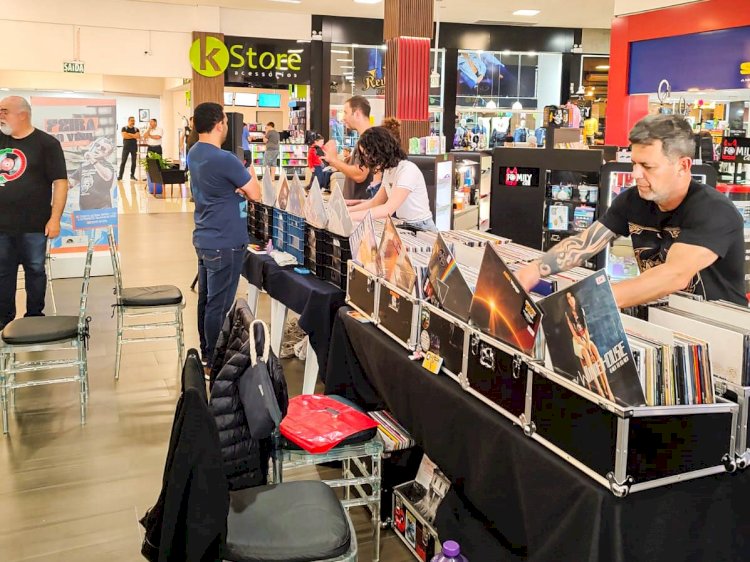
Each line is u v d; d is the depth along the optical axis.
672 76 9.16
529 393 1.79
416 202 3.96
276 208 4.43
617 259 5.94
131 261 8.33
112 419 3.86
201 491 1.71
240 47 14.21
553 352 1.70
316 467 3.30
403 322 2.55
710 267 2.11
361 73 15.24
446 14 14.05
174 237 10.20
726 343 1.70
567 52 15.90
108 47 13.29
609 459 1.53
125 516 2.89
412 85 8.54
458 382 2.16
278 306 4.15
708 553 1.65
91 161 7.12
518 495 1.81
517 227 7.09
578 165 6.49
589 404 1.58
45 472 3.24
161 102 23.33
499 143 13.34
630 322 1.78
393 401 2.56
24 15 12.65
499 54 15.85
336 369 3.16
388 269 2.71
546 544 1.66
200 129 4.22
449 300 2.24
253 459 2.25
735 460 1.66
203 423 1.71
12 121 4.76
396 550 2.70
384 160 3.85
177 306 4.48
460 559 1.99
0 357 3.65
